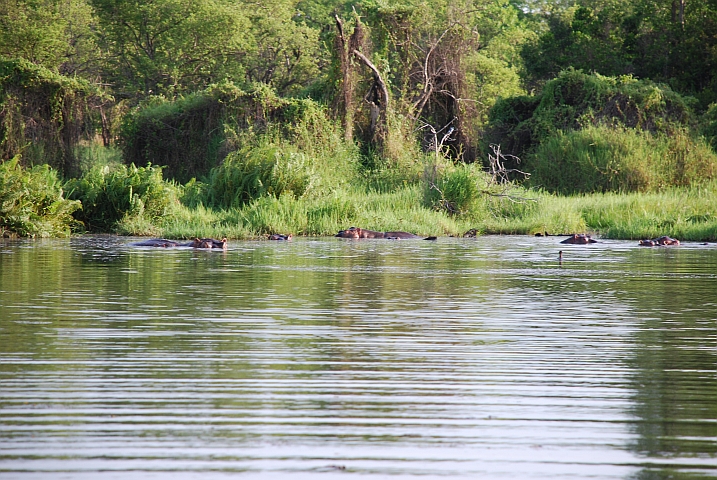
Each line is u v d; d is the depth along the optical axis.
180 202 110.44
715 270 61.31
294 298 45.16
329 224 98.69
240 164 110.69
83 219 100.50
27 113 128.50
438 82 150.25
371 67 137.25
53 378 27.72
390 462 20.83
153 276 54.75
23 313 39.62
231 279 53.44
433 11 192.88
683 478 20.09
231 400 25.56
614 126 141.50
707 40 173.75
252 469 20.30
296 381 27.69
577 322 38.50
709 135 146.50
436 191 111.62
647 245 85.19
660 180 130.38
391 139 134.88
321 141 130.75
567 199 119.12
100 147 162.62
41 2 199.88
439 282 52.75
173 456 21.03
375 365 29.84
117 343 33.03
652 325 37.81
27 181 93.06
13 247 78.38
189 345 32.75
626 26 184.75
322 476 19.95
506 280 54.19
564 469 20.55
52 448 21.48
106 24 199.38
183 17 199.62
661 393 26.69
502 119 161.38
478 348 32.69
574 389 27.06
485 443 22.17
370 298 45.44
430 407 25.08
